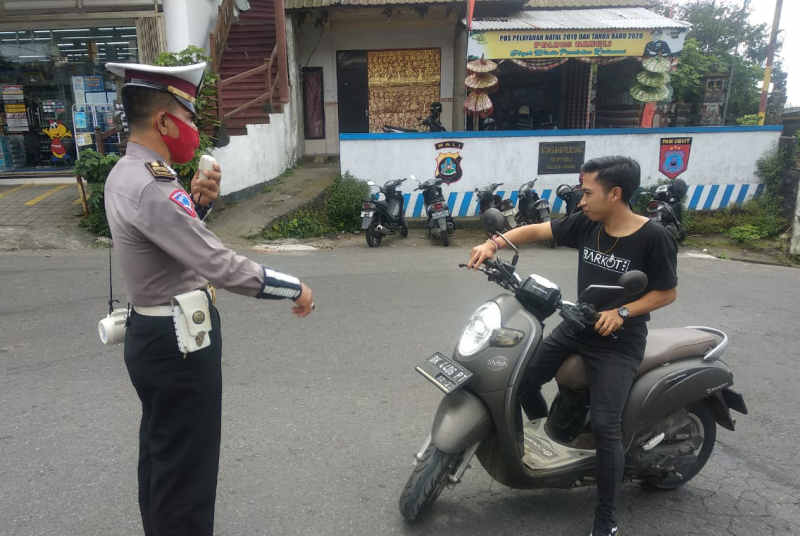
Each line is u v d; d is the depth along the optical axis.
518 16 14.19
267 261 8.16
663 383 2.90
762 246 10.02
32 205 9.91
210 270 2.05
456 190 11.15
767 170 11.40
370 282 7.07
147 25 11.65
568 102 16.94
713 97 15.82
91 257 7.78
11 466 3.26
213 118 10.22
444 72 15.73
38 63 12.02
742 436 3.79
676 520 2.98
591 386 2.82
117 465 3.29
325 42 15.48
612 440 2.68
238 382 4.33
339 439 3.61
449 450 2.60
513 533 2.85
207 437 2.28
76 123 11.40
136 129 2.17
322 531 2.81
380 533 2.81
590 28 12.91
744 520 2.98
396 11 14.47
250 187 11.41
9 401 3.98
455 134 10.91
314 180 12.63
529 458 2.95
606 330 2.65
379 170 10.96
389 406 4.02
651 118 14.09
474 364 2.67
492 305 2.75
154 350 2.15
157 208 2.02
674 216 9.95
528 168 11.18
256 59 13.67
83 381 4.29
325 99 15.78
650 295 2.76
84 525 2.80
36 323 5.38
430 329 5.45
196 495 2.29
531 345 2.67
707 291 7.16
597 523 2.72
